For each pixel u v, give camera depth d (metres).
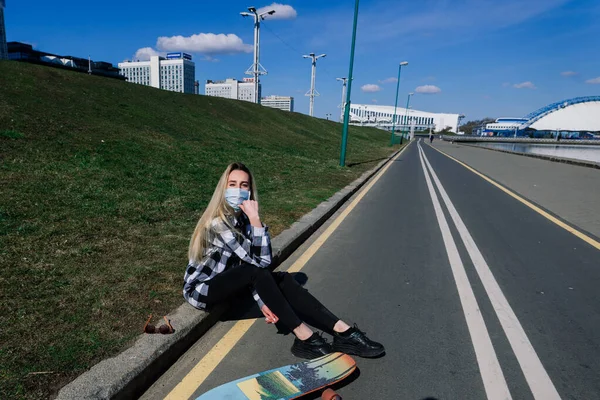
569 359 2.75
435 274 4.39
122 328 2.67
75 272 3.49
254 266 2.82
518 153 29.02
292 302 2.87
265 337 2.99
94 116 12.39
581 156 34.75
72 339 2.49
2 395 1.96
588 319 3.36
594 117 139.12
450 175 14.85
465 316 3.38
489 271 4.51
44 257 3.71
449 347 2.89
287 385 2.29
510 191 10.73
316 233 6.07
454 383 2.48
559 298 3.78
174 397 2.27
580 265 4.75
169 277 3.55
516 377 2.55
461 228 6.53
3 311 2.74
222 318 3.26
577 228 6.60
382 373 2.58
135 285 3.33
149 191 6.78
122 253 4.04
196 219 5.61
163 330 2.64
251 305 3.49
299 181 10.48
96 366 2.25
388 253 5.14
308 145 24.02
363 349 2.71
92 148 8.72
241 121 24.70
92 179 6.73
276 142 21.03
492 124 167.25
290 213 6.68
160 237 4.65
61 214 4.95
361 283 4.11
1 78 12.90
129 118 13.95
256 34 34.91
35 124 9.19
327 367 2.47
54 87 14.16
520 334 3.09
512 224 6.85
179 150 11.25
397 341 2.97
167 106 19.45
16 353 2.30
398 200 9.16
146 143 10.81
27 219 4.61
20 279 3.23
